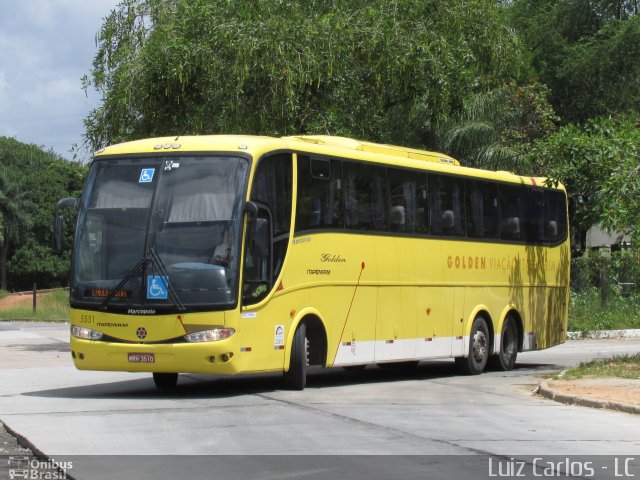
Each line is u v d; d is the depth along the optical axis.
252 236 14.41
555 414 13.18
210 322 13.95
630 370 17.81
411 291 18.33
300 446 10.27
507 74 27.94
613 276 34.72
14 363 21.55
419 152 19.56
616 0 44.50
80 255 14.73
